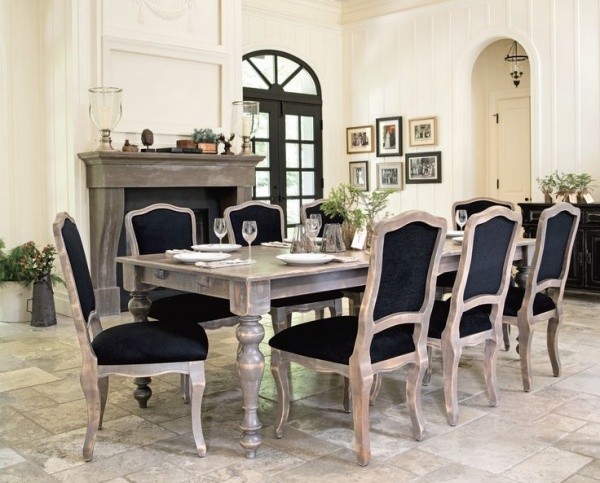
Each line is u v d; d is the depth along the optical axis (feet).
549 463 8.51
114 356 8.72
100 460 8.80
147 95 19.22
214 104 20.81
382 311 8.64
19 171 19.30
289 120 27.17
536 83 22.74
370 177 28.27
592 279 20.18
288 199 27.35
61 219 8.66
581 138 21.79
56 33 18.44
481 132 27.66
